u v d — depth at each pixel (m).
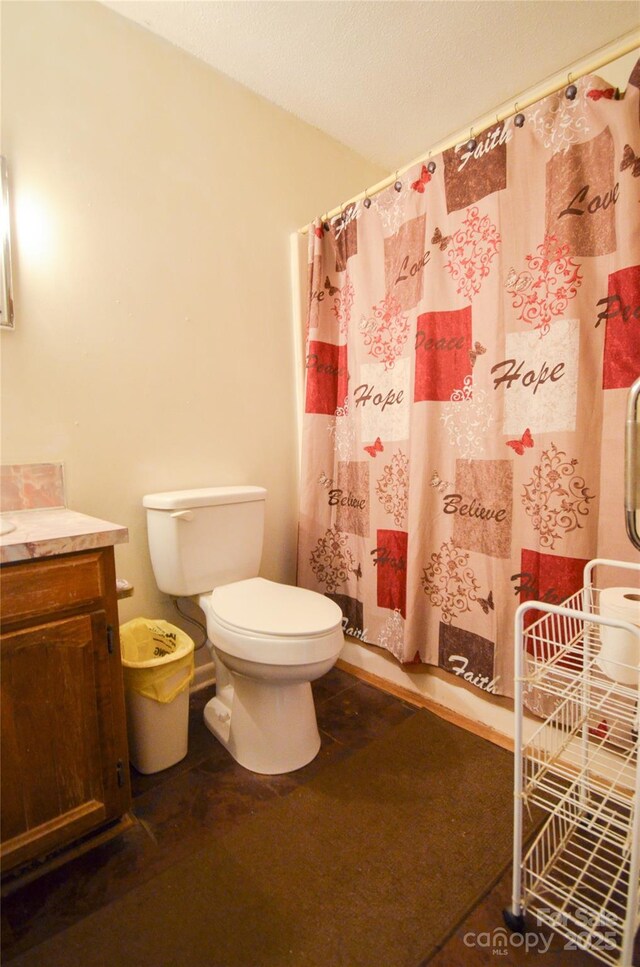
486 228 1.37
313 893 0.98
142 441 1.58
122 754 1.10
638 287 1.12
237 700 1.41
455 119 1.98
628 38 1.58
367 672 1.91
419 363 1.53
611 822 0.87
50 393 1.37
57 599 0.99
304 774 1.33
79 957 0.86
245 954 0.87
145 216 1.55
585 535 1.24
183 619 1.73
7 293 1.27
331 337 1.92
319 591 1.98
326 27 1.52
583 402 1.22
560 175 1.22
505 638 1.42
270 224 1.90
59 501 1.40
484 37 1.57
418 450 1.55
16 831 0.95
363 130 2.05
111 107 1.46
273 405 1.96
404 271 1.62
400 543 1.71
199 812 1.20
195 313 1.69
